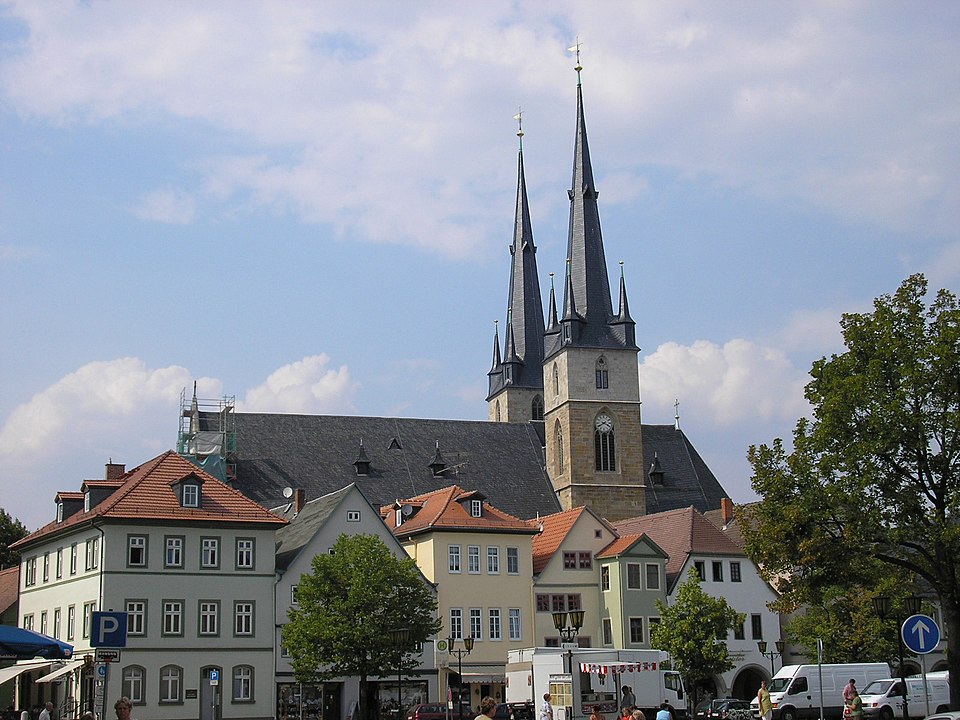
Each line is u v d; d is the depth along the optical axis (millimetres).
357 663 82312
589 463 139250
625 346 142875
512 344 161000
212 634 87438
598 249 146250
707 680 104062
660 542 111312
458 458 137875
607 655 71500
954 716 34562
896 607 76438
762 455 61312
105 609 84688
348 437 133500
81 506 95812
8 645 49375
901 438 57219
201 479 89688
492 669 98062
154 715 84500
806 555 58750
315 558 84938
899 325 59875
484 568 100250
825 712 81938
